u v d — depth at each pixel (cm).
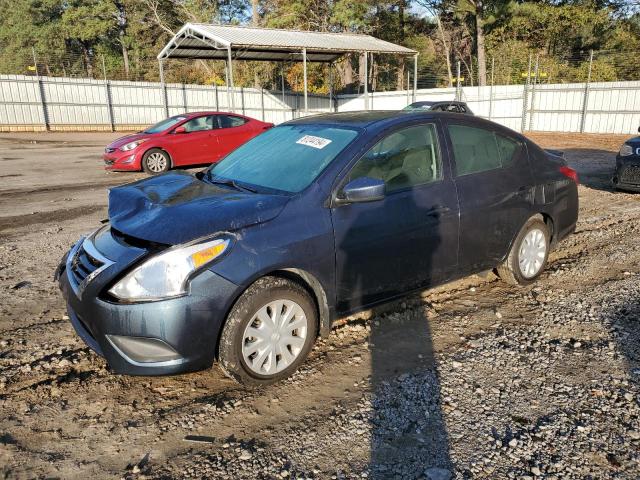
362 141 371
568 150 1844
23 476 254
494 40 3634
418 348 379
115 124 2905
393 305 453
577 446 273
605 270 543
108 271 298
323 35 2823
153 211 332
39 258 591
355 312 371
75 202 909
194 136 1307
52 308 454
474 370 348
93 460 266
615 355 366
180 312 290
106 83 2828
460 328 411
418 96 3152
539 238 493
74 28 4881
